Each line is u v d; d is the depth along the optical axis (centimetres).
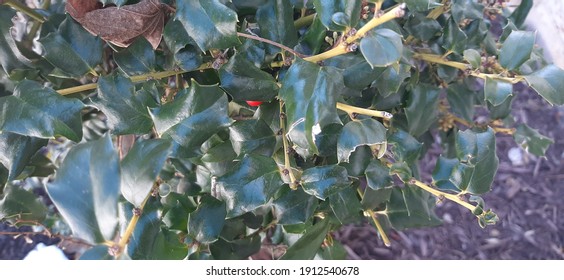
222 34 27
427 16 39
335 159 36
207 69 35
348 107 29
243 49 31
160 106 29
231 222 37
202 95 28
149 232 29
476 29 39
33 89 28
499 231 70
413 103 38
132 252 29
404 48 34
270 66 33
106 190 21
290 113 25
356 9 26
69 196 21
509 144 75
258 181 30
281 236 44
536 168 74
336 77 27
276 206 33
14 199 34
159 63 35
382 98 38
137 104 30
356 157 35
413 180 33
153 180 23
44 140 31
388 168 35
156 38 33
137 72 33
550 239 69
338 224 40
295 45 31
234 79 30
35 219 35
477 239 69
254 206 29
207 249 34
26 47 37
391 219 40
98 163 21
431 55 38
